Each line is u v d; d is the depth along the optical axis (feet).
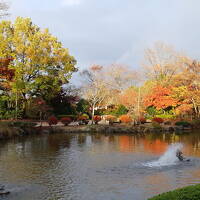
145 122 147.33
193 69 157.79
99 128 118.32
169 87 164.35
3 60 103.81
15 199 34.99
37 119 136.36
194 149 73.87
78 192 37.68
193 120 150.20
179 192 24.68
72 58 143.54
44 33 134.82
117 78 195.93
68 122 122.93
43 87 131.75
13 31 133.90
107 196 36.11
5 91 124.77
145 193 37.24
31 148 72.28
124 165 53.47
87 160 58.18
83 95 178.91
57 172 48.08
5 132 90.07
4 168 50.57
